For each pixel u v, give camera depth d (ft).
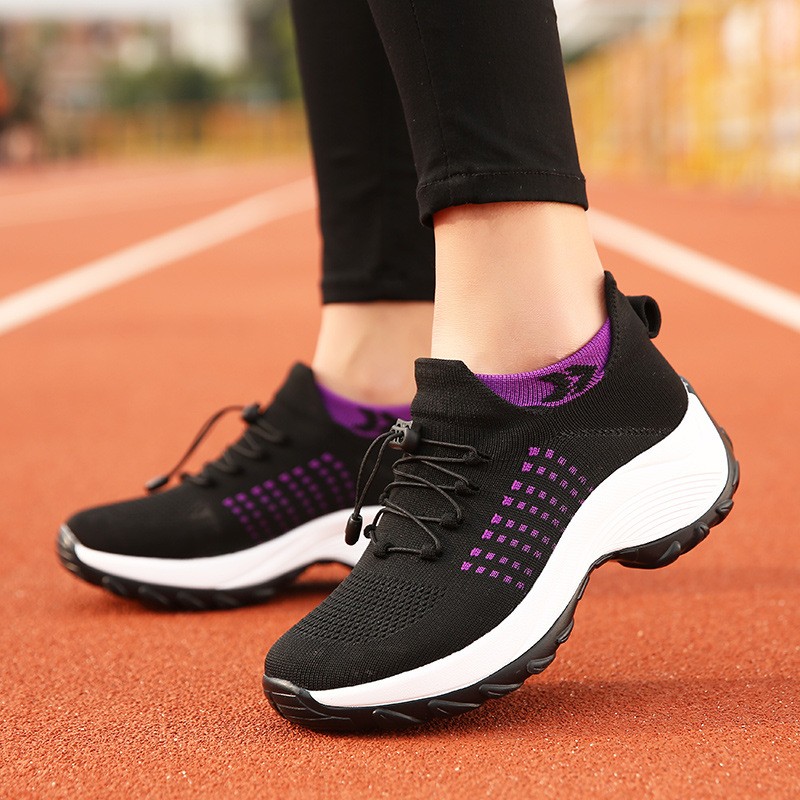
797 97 33.94
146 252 22.61
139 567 4.42
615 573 4.74
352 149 4.50
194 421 8.53
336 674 3.06
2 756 3.01
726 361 10.44
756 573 4.62
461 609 3.15
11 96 88.33
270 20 155.12
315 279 17.98
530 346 3.37
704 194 39.27
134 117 128.98
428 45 3.13
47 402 9.36
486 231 3.30
